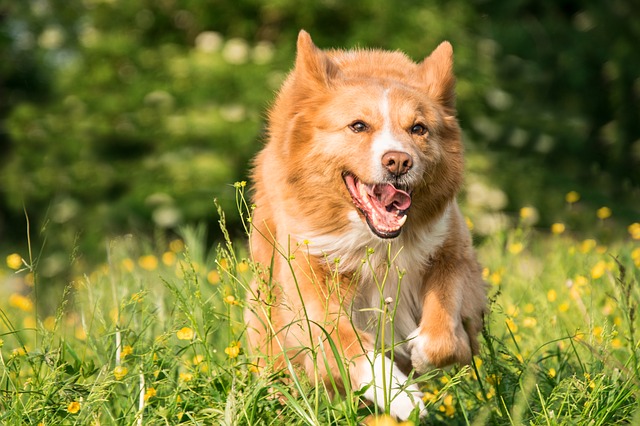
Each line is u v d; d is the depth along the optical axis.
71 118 23.89
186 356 7.20
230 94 22.31
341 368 5.25
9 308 10.23
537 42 31.14
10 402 5.84
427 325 6.38
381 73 7.23
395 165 6.29
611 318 8.02
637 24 31.42
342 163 6.55
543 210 24.61
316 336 6.26
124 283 8.42
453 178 6.82
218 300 8.33
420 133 6.60
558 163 30.11
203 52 22.45
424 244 6.73
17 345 8.48
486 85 24.30
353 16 23.31
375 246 6.71
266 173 7.21
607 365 6.11
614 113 31.73
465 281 6.78
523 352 7.46
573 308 8.12
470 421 6.05
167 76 23.09
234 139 21.38
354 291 6.73
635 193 27.81
